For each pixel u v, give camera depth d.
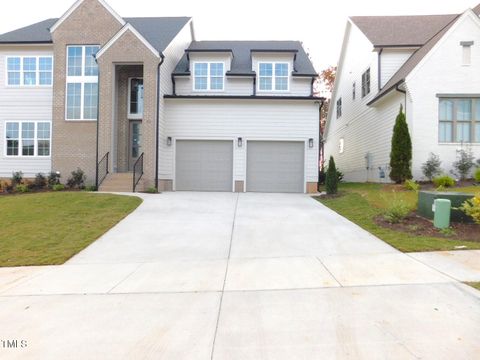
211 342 3.74
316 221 10.25
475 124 15.16
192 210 12.00
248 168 18.02
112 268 6.64
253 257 7.07
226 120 17.95
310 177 17.73
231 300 4.89
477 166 14.64
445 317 4.16
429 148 15.14
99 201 12.59
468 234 8.08
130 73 18.44
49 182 17.27
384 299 4.73
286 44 23.09
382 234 8.45
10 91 19.31
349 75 24.77
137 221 10.41
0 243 8.33
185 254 7.43
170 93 18.92
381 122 18.70
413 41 19.22
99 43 17.91
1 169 19.22
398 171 15.00
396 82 16.05
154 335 3.92
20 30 20.67
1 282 5.94
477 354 3.38
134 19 22.73
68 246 8.09
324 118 39.69
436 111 15.15
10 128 19.34
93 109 17.89
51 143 18.61
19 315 4.54
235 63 20.36
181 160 18.03
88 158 17.72
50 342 3.81
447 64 15.16
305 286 5.34
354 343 3.64
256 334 3.89
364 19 23.34
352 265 6.30
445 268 5.92
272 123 17.91
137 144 18.78
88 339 3.86
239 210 12.07
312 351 3.51
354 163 23.58
